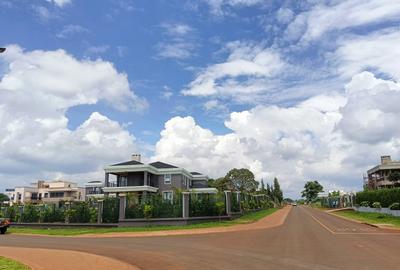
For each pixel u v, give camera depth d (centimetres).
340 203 8994
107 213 3491
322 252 1520
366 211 5503
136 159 6169
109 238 2500
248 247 1730
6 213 4119
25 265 1287
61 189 10125
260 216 4891
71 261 1410
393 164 8250
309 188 16088
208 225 3266
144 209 3291
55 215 3784
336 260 1309
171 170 5819
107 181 5594
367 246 1722
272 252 1537
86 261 1408
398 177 7950
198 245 1869
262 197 8506
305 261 1291
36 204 4069
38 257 1530
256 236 2300
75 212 3662
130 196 3428
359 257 1376
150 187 5503
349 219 4244
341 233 2464
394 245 1759
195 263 1309
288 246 1741
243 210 4994
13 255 1602
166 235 2581
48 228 3731
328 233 2466
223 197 4091
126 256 1535
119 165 5578
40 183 10894
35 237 2769
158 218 3322
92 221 3553
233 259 1370
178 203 3359
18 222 4003
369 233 2464
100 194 7494
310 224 3419
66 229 3512
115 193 5606
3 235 3039
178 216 3334
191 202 3500
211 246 1808
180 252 1614
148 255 1548
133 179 5644
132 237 2516
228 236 2353
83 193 10438
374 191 5400
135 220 3328
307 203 16812
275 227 3081
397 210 4109
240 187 9350
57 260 1438
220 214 3891
